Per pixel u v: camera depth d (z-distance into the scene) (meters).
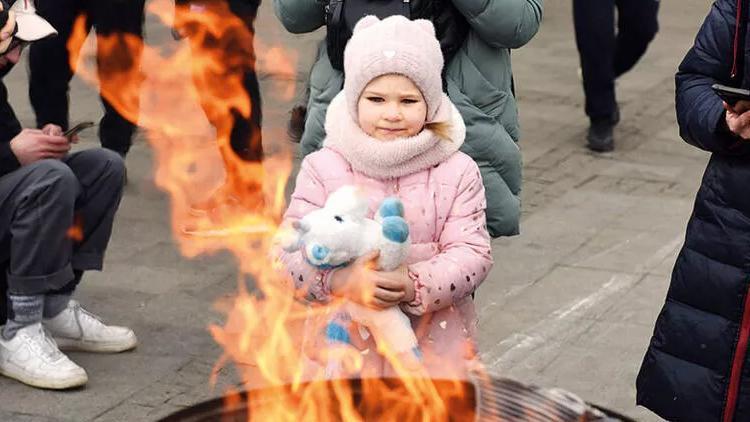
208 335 6.77
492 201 5.51
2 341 6.25
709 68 4.70
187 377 6.32
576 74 12.08
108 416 5.96
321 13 5.64
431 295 4.55
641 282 7.59
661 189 9.20
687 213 8.73
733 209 4.61
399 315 4.54
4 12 5.82
